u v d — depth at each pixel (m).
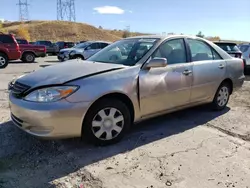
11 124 4.54
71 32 78.25
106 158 3.42
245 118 5.17
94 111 3.54
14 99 3.56
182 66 4.49
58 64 4.32
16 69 13.75
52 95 3.27
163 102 4.26
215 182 2.94
